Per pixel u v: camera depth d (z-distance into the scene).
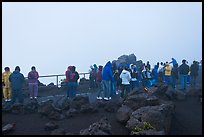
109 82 14.24
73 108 12.34
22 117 11.65
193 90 12.76
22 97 13.67
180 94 12.72
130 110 10.70
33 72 14.56
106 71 14.16
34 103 12.73
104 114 11.73
